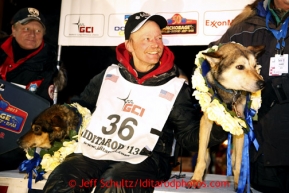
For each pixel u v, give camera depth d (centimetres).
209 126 241
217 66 244
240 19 276
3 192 273
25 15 327
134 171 220
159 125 242
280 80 242
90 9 365
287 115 240
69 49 458
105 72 276
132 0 356
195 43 341
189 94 260
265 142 246
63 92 456
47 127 263
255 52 245
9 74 323
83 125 264
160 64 264
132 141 237
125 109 248
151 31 254
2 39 346
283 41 249
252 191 264
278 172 248
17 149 306
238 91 242
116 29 361
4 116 304
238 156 250
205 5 338
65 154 253
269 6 257
